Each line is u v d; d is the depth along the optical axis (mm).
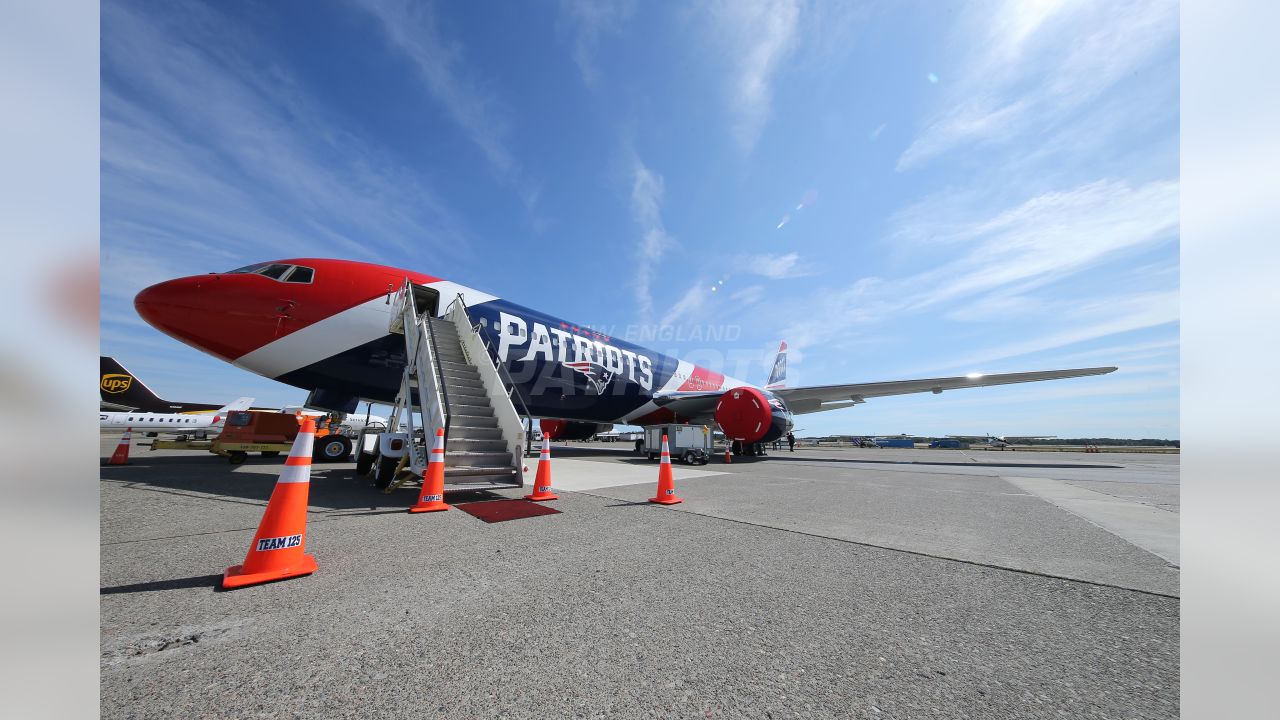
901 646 2150
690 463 13383
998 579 3062
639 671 1915
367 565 3238
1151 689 1798
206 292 8258
